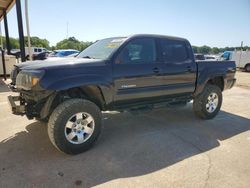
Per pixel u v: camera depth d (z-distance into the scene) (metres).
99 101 3.96
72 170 3.13
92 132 3.70
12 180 2.87
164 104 4.84
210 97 5.47
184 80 4.95
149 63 4.34
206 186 2.82
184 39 5.07
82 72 3.52
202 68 5.25
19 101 3.91
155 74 4.40
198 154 3.67
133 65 4.10
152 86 4.41
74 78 3.43
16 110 3.55
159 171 3.14
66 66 3.42
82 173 3.06
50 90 3.27
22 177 2.94
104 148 3.81
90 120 3.67
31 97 3.58
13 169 3.12
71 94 3.85
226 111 6.46
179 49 4.93
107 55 3.99
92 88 3.78
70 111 3.42
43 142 3.97
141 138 4.27
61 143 3.40
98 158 3.47
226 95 9.06
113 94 3.92
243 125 5.21
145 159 3.47
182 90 4.97
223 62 5.75
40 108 3.59
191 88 5.14
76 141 3.57
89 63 3.63
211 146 3.99
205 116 5.46
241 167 3.29
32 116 3.65
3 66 10.86
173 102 5.04
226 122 5.39
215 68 5.50
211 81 5.94
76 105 3.47
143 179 2.95
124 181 2.90
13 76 4.07
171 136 4.40
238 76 17.81
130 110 4.36
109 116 5.59
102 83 3.70
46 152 3.62
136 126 4.93
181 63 4.86
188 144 4.05
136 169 3.19
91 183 2.85
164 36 4.70
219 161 3.45
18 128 4.60
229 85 6.00
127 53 4.07
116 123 5.11
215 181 2.93
